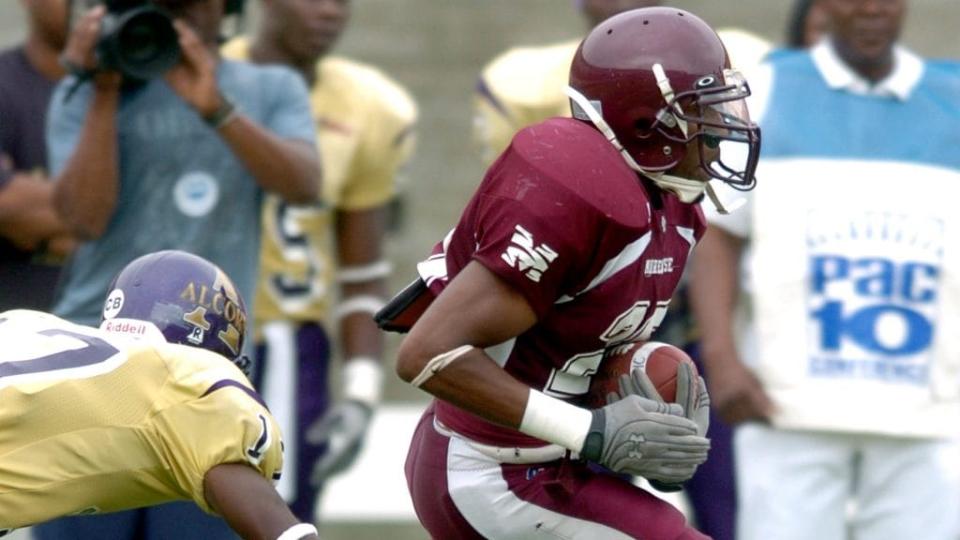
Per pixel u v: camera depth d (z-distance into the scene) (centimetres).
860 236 1875
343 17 2106
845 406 1878
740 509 1948
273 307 2056
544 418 1256
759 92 1905
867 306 1878
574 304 1266
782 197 1881
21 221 1930
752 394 1889
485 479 1326
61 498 1230
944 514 1903
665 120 1270
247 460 1213
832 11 1884
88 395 1231
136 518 1705
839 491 1909
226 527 1705
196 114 1772
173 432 1216
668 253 1303
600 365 1330
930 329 1880
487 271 1234
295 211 2062
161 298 1335
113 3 1709
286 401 2055
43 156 1980
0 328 1283
